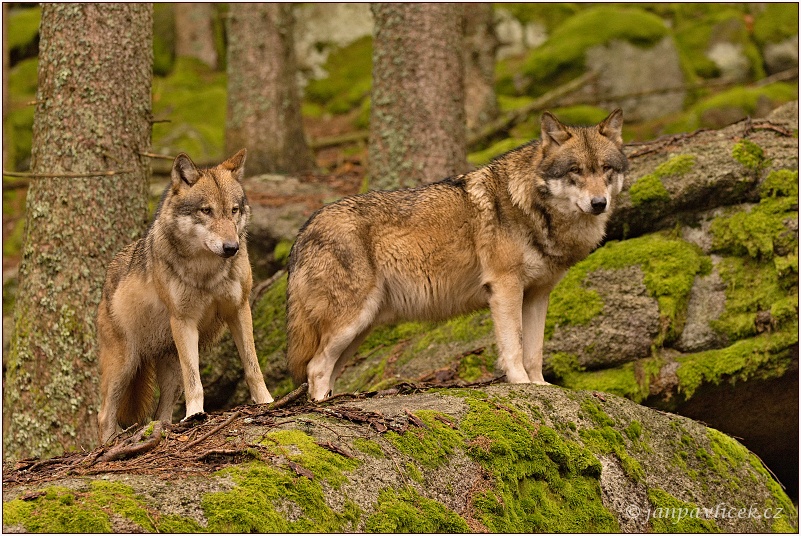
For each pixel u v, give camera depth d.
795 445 13.70
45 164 13.12
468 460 8.33
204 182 9.75
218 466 7.23
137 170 13.06
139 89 13.52
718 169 13.45
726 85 27.92
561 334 13.03
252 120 22.88
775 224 12.88
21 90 29.70
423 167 16.25
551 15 31.33
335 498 7.16
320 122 30.61
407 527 7.29
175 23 32.69
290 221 18.80
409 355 14.09
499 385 9.95
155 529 6.25
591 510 8.81
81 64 13.08
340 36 32.97
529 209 10.34
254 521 6.55
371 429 8.23
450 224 10.60
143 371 11.07
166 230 9.72
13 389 13.00
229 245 9.43
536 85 27.86
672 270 13.12
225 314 10.27
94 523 6.13
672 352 12.71
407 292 10.79
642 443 9.81
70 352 12.86
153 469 7.12
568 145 10.28
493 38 24.91
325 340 10.62
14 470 7.59
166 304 9.95
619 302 13.02
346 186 21.44
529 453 8.71
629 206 13.80
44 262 12.99
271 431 7.94
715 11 30.12
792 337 12.05
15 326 13.27
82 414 12.86
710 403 12.62
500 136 24.28
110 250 13.12
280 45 23.06
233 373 15.50
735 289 12.81
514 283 10.40
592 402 9.93
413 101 16.30
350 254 10.54
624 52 27.34
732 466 10.21
